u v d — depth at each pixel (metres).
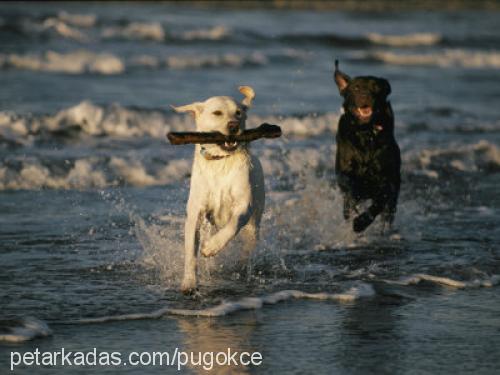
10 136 18.17
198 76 29.28
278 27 46.19
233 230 9.00
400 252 11.39
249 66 33.09
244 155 9.48
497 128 23.12
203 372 6.90
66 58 29.78
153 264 10.41
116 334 7.78
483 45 47.09
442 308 8.87
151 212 13.45
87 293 9.08
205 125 9.38
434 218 13.72
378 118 12.12
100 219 12.82
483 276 10.24
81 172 15.79
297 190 15.45
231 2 56.28
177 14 48.53
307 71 32.50
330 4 60.75
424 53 41.75
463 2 69.31
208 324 8.13
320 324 8.20
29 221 12.50
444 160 19.02
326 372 6.91
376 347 7.54
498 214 14.18
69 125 19.41
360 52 40.41
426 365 7.09
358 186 12.36
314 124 21.30
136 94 24.34
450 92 29.88
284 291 9.27
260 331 7.95
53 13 42.16
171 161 16.95
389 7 63.25
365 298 9.17
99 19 40.50
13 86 24.66
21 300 8.74
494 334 7.98
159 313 8.38
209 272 10.04
